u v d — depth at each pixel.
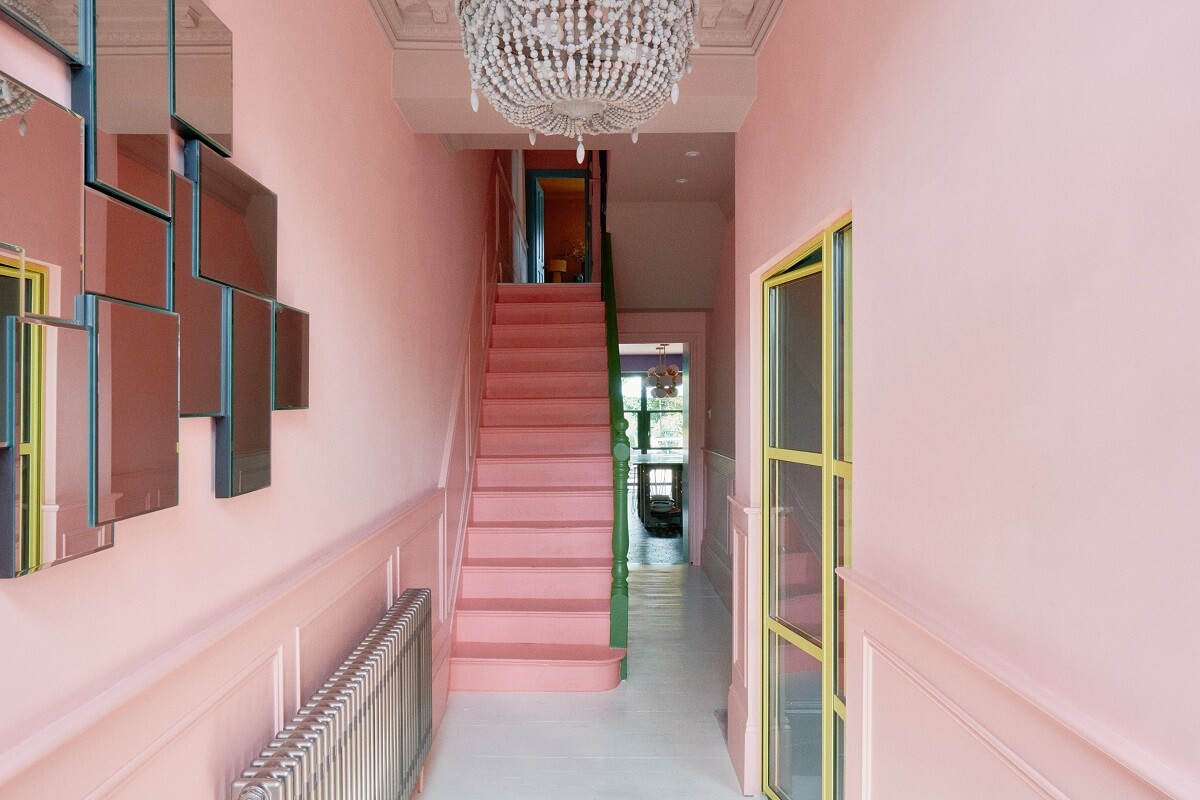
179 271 1.38
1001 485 1.34
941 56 1.57
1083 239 1.12
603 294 6.52
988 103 1.38
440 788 3.06
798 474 2.77
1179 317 0.93
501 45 1.72
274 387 1.78
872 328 1.96
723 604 5.91
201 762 1.48
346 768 1.86
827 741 2.45
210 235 1.48
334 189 2.33
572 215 11.09
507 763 3.28
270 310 1.76
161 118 1.31
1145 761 0.95
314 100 2.16
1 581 0.97
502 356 6.24
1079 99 1.13
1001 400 1.34
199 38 1.44
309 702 1.86
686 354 7.59
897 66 1.78
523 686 4.08
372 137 2.75
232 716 1.61
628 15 1.65
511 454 5.62
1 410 0.93
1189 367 0.91
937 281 1.59
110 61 1.17
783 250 2.75
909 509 1.73
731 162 5.17
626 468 4.32
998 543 1.35
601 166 8.00
